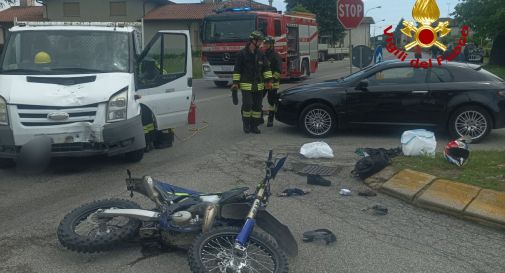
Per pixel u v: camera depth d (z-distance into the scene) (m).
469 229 5.64
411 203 6.41
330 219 5.91
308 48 26.23
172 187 5.02
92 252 4.65
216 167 8.27
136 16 53.44
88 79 7.72
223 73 21.83
